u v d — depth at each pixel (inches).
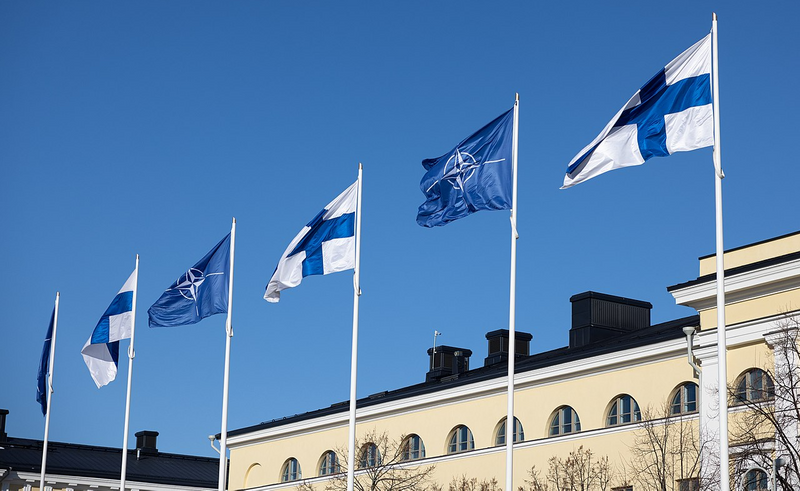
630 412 1657.2
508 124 1144.2
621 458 1640.0
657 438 1525.6
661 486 1478.8
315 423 2239.2
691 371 1566.2
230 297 1445.6
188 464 3122.5
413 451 2041.1
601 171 1009.5
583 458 1688.0
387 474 2046.0
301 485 2240.4
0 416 2915.8
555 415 1781.5
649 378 1628.9
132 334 1649.9
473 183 1148.5
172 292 1472.7
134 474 2891.2
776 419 1296.8
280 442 2343.8
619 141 1007.6
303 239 1284.4
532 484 1748.3
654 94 1006.4
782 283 1405.0
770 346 1397.6
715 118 965.8
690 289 1508.4
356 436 2151.8
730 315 1462.8
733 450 1407.5
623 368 1675.7
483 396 1914.4
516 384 1844.2
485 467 1868.8
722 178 958.4
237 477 2438.5
